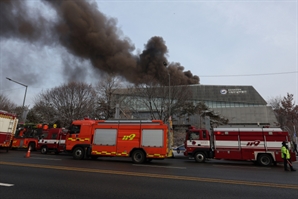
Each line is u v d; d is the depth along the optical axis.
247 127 14.34
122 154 12.58
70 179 6.77
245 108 63.53
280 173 9.51
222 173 8.95
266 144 13.55
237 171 9.80
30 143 21.31
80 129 13.80
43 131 20.12
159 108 33.94
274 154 13.26
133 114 33.50
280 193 5.60
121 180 6.79
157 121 12.73
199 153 14.80
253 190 5.88
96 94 33.62
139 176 7.50
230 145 14.26
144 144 12.40
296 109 34.53
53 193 5.18
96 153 13.01
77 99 32.72
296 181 7.38
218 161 15.86
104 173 7.93
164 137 12.33
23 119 28.92
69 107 32.25
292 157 12.99
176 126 37.88
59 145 18.94
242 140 14.10
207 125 23.09
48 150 19.22
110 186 5.97
